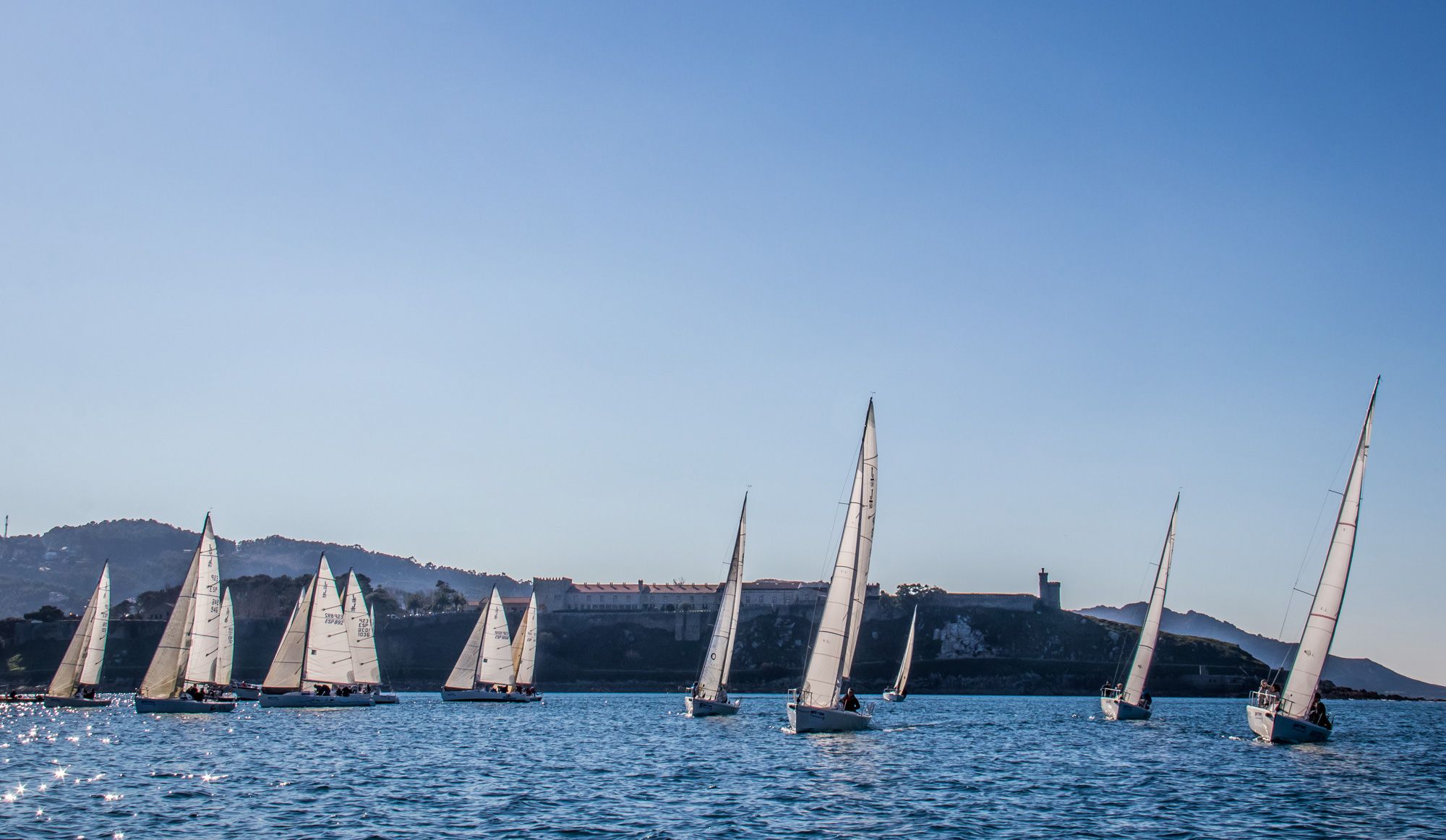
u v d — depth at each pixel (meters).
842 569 62.12
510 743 63.25
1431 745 71.69
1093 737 72.56
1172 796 42.59
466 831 33.88
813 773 48.25
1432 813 39.19
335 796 40.66
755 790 42.78
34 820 35.12
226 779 45.28
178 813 36.59
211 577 84.94
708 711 84.50
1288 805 40.62
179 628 83.38
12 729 71.00
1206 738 71.06
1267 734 63.09
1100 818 37.34
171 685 82.88
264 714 84.88
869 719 64.88
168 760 52.22
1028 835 34.28
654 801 39.91
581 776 47.22
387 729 73.88
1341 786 45.91
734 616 84.69
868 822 36.06
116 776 45.97
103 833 33.19
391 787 43.12
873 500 62.38
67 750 56.97
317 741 63.31
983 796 42.09
